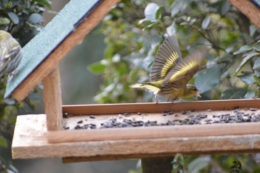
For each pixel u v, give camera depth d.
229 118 7.94
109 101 11.80
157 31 10.55
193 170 9.98
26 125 7.75
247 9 7.03
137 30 11.55
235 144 6.86
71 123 7.97
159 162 8.24
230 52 9.94
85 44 16.33
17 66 7.57
